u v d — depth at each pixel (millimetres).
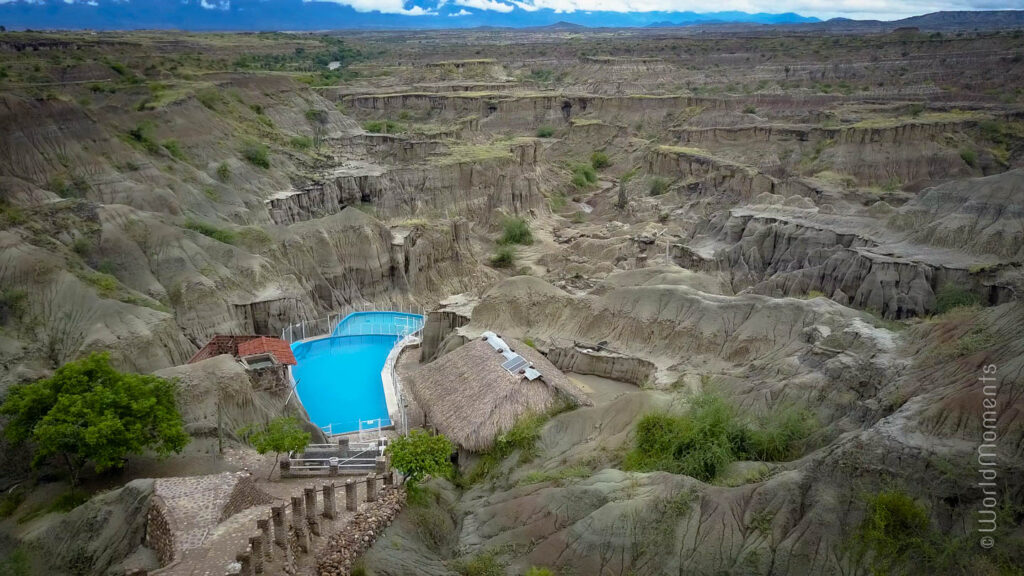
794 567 35094
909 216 86500
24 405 48406
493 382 55500
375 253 94500
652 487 40656
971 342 43562
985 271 73375
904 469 35938
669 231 111438
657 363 65125
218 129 117188
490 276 104812
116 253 74438
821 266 83625
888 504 34406
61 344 62719
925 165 136250
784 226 93625
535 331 73500
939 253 80188
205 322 74688
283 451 49156
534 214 133375
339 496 45719
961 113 157750
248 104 141250
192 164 106062
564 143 182250
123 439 46031
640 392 52406
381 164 132125
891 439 37125
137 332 63781
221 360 57594
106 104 111625
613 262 101812
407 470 45781
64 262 69375
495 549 40969
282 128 143750
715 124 172500
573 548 38781
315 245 91625
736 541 36844
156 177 94938
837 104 179250
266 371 62188
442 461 47875
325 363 78000
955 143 139125
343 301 91625
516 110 194000
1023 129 145750
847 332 53531
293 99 154875
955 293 72062
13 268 65938
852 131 140625
